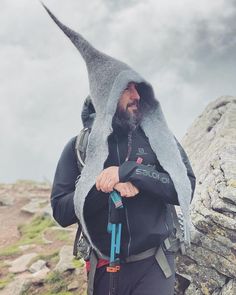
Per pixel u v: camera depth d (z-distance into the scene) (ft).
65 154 6.05
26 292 12.51
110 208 5.44
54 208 5.81
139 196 5.59
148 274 5.55
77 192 5.40
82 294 11.75
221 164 10.44
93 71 5.64
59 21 5.76
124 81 5.42
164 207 5.79
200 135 15.56
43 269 14.12
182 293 9.60
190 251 9.41
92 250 5.78
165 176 5.49
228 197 9.11
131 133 5.80
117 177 5.31
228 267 8.98
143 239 5.46
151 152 5.77
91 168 5.41
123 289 5.55
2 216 23.76
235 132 13.01
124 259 5.54
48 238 17.85
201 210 9.51
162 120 5.91
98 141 5.46
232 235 8.97
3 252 16.56
